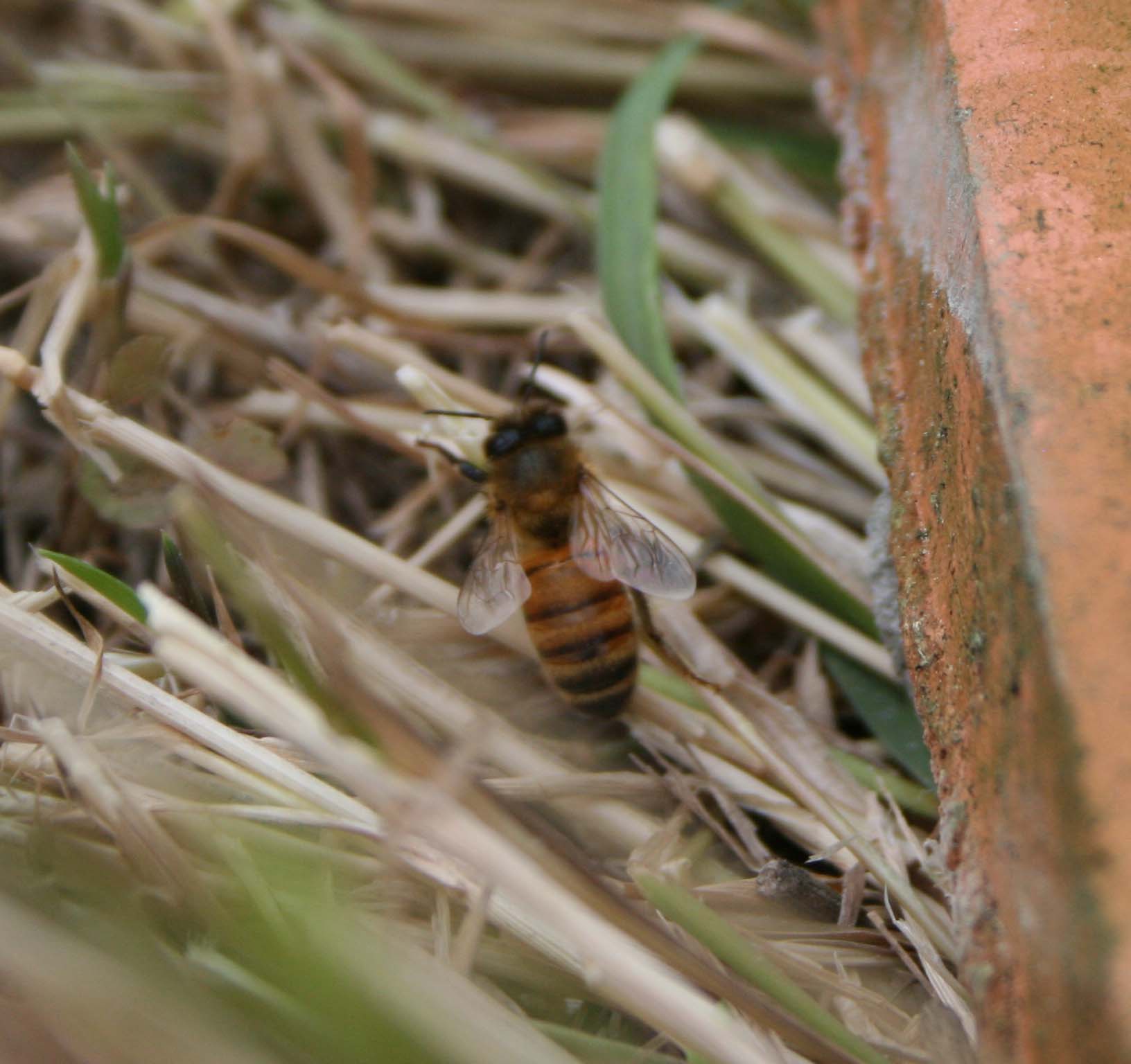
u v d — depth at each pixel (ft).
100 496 0.68
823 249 0.75
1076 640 0.61
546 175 0.78
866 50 0.69
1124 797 0.60
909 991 0.65
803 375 0.72
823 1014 0.63
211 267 0.75
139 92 0.76
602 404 0.70
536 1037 0.63
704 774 0.67
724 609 0.70
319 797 0.65
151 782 0.65
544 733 0.69
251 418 0.72
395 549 0.71
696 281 0.76
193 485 0.66
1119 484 0.61
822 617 0.69
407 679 0.67
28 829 0.65
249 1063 0.62
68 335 0.68
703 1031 0.63
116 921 0.63
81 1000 0.62
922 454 0.65
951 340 0.64
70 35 0.78
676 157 0.75
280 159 0.76
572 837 0.67
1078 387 0.62
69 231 0.74
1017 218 0.63
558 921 0.63
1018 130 0.64
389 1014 0.62
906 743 0.68
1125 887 0.59
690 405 0.73
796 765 0.67
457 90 0.78
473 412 0.71
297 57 0.75
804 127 0.77
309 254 0.77
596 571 0.68
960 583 0.63
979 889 0.62
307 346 0.73
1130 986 0.57
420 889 0.65
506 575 0.68
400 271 0.77
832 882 0.66
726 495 0.69
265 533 0.68
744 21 0.76
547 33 0.78
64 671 0.66
